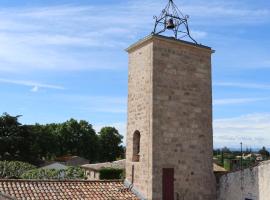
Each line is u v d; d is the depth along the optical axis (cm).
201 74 1761
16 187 1411
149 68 1623
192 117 1689
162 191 1533
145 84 1644
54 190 1464
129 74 1800
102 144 8125
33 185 1460
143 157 1591
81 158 6562
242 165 1900
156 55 1622
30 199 1349
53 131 7338
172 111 1625
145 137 1593
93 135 7938
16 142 5825
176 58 1683
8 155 5759
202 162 1686
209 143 1730
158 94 1595
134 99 1725
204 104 1745
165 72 1636
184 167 1620
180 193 1586
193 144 1670
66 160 6406
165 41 1653
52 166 5481
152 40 1625
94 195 1509
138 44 1716
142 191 1566
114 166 3759
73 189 1513
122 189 1622
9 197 1222
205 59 1791
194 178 1644
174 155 1597
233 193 1605
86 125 7919
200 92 1741
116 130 8388
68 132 7562
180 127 1639
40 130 6950
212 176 1711
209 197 1681
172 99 1634
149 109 1585
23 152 5981
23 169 4397
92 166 3916
